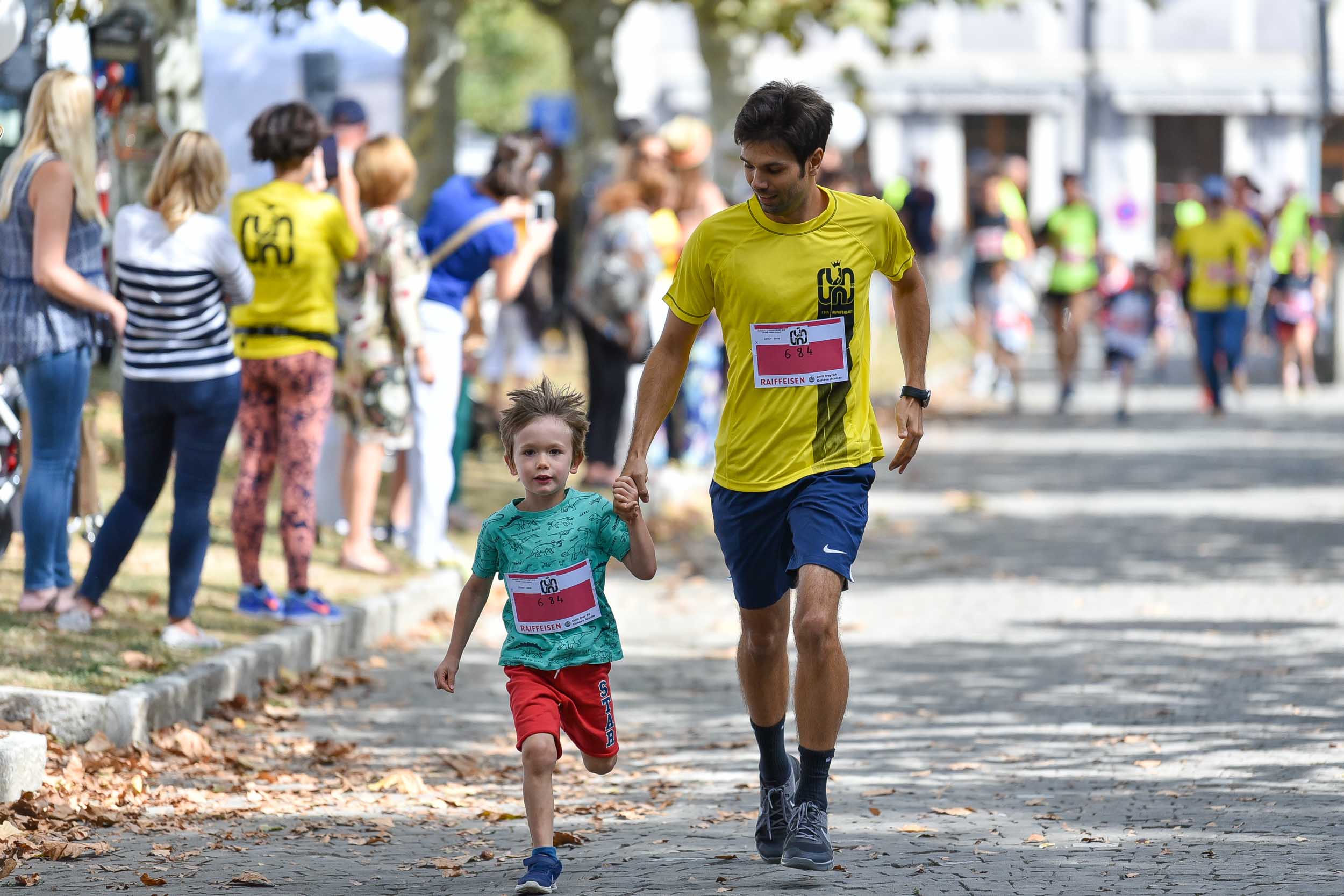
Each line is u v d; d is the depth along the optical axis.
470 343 38.53
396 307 32.97
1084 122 145.25
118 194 38.72
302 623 29.41
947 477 53.06
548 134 65.81
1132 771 22.11
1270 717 24.81
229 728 24.67
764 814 18.14
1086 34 144.75
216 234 26.06
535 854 16.80
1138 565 38.38
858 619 33.50
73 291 25.34
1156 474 52.72
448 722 25.72
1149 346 108.75
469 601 18.09
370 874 17.75
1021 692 27.05
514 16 143.25
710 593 36.69
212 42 56.78
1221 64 144.25
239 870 17.83
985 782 21.73
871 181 72.69
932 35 145.12
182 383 26.12
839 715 17.16
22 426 29.73
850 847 18.52
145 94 37.62
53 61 39.84
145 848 18.73
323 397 29.73
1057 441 61.44
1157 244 145.50
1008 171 73.38
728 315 17.89
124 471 27.31
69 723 22.53
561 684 17.84
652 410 18.11
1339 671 27.73
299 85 55.72
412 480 35.28
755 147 17.34
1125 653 29.67
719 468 18.17
